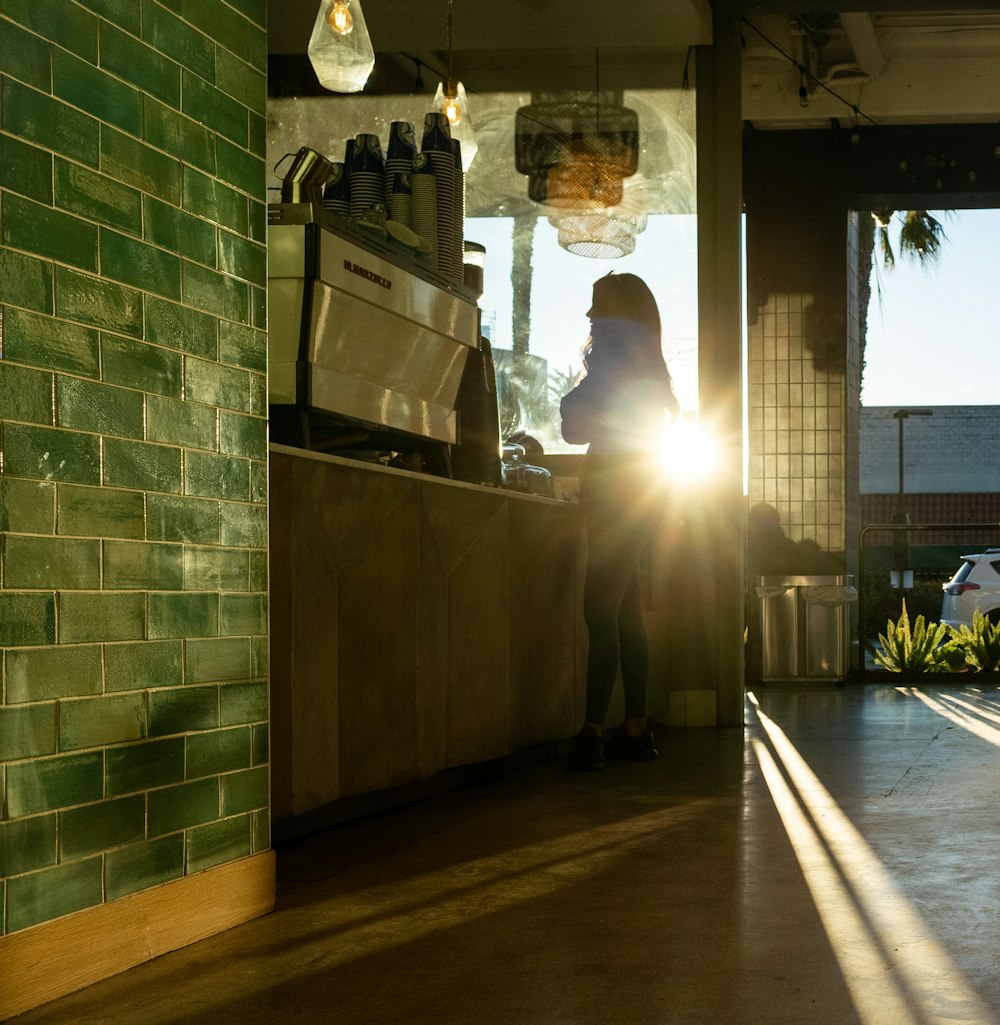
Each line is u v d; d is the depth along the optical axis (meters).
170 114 2.27
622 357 4.61
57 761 1.94
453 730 3.90
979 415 41.84
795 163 10.38
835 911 2.38
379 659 3.42
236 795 2.39
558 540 4.71
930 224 15.93
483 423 4.37
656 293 7.12
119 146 2.13
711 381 6.33
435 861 2.91
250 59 2.54
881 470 42.47
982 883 2.61
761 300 10.42
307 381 3.22
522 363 7.16
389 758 3.48
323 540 3.12
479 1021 1.78
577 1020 1.78
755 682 10.05
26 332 1.90
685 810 3.58
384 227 3.73
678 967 2.03
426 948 2.18
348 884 2.68
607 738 5.35
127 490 2.12
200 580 2.31
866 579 16.80
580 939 2.21
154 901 2.14
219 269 2.41
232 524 2.43
